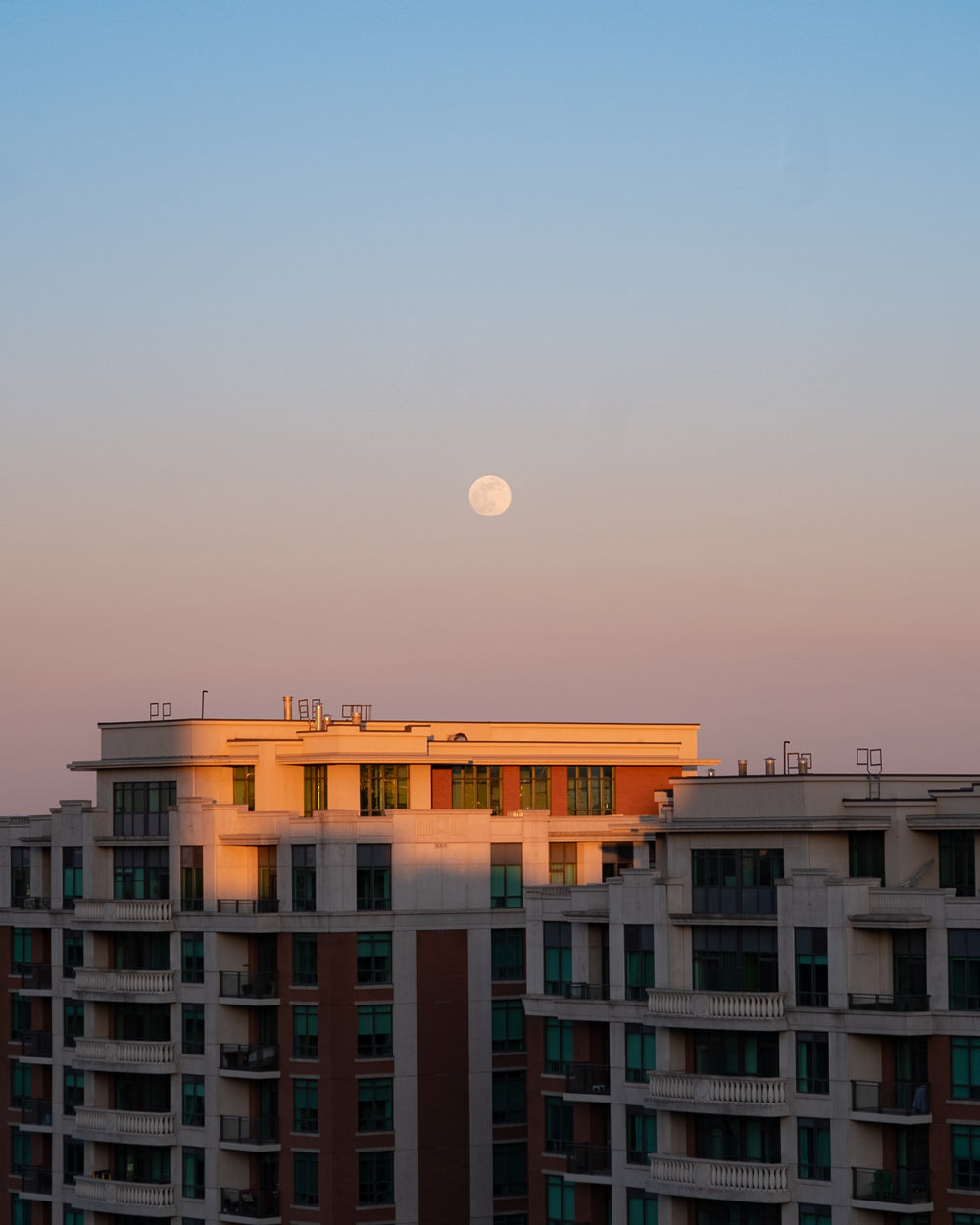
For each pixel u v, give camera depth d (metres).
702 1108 116.56
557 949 127.69
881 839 116.75
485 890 141.75
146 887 147.38
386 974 138.38
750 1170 115.06
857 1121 112.56
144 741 149.00
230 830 142.00
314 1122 137.00
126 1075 146.75
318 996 137.25
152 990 143.75
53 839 153.50
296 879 139.50
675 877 120.62
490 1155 140.12
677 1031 119.19
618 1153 122.19
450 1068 139.50
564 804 151.38
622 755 153.25
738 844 118.75
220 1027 140.88
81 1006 150.62
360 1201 136.25
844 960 113.31
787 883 115.69
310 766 144.25
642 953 121.62
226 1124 140.50
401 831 139.50
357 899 138.00
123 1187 144.00
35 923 155.50
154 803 148.12
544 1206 126.50
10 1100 157.38
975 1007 110.50
